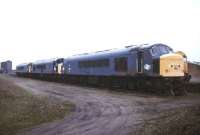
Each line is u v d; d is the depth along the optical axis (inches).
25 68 2893.7
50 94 1187.9
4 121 657.0
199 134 403.2
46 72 2273.6
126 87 1266.0
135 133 483.5
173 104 761.0
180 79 1034.1
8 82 1927.9
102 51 1518.2
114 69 1332.4
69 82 1914.4
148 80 1106.7
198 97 903.1
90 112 735.1
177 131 438.0
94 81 1565.0
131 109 736.3
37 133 539.8
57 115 721.6
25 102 940.0
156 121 555.5
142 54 1125.1
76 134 513.7
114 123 580.4
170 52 1100.5
